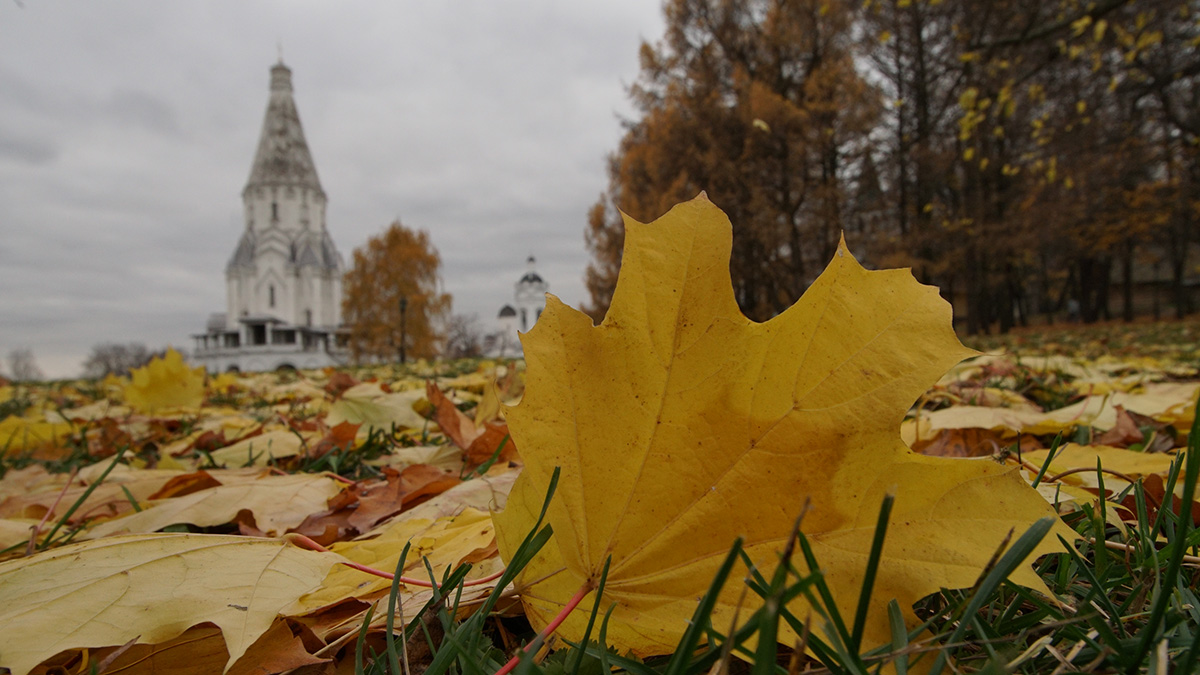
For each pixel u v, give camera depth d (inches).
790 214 1115.3
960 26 709.3
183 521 47.7
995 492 22.3
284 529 48.5
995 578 20.4
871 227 1246.9
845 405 23.8
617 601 24.9
